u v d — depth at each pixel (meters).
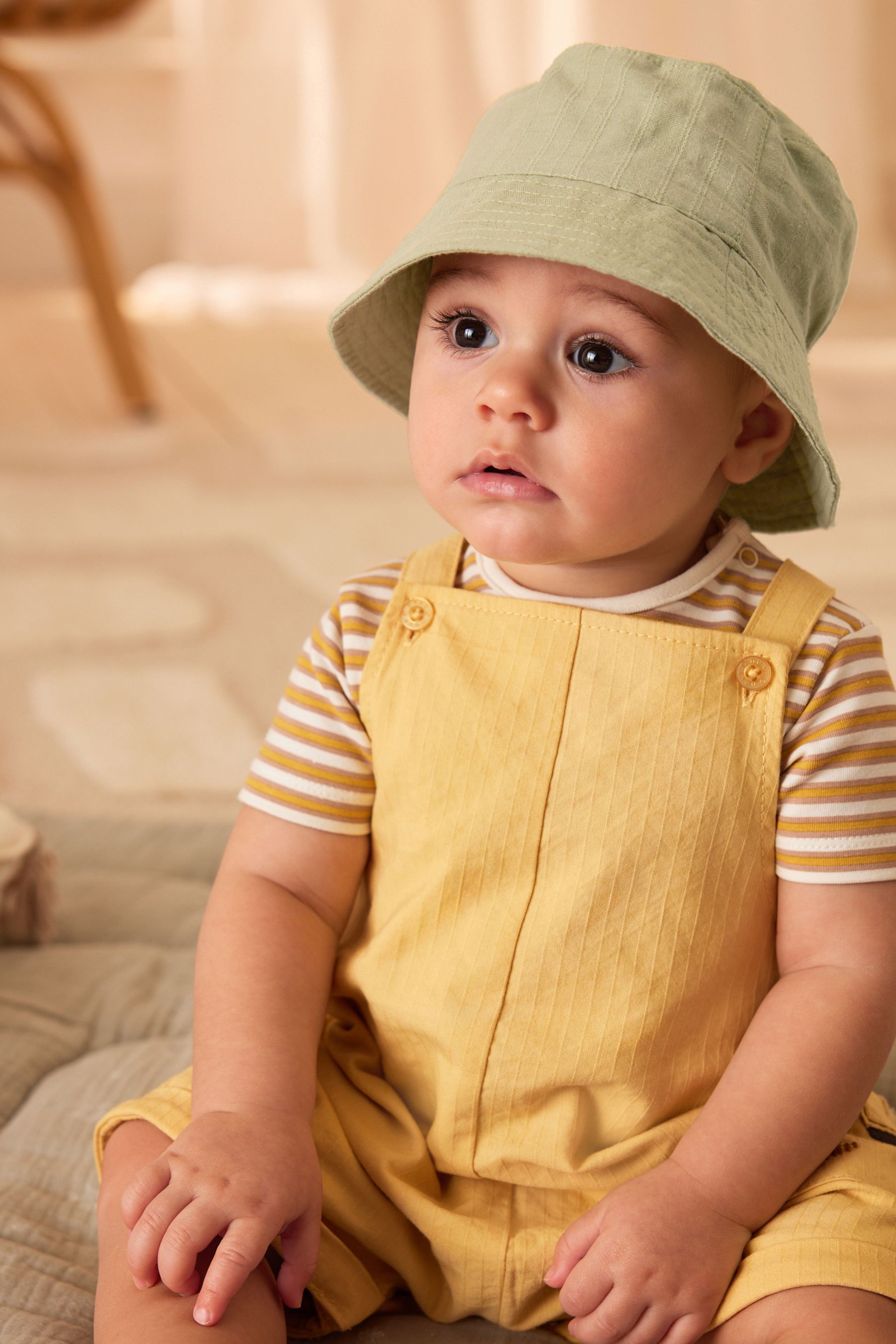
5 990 0.89
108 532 1.96
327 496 2.15
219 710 1.42
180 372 3.02
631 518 0.62
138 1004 0.88
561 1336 0.64
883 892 0.63
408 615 0.68
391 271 0.65
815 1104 0.60
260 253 3.87
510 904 0.63
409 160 3.73
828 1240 0.57
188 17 3.73
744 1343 0.57
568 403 0.61
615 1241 0.58
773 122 0.67
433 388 0.64
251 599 1.71
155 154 3.88
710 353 0.63
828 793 0.64
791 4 3.58
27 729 1.37
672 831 0.63
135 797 1.24
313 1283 0.62
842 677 0.65
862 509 2.00
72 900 1.02
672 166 0.64
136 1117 0.66
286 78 3.76
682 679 0.64
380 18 3.62
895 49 3.96
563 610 0.66
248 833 0.70
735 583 0.68
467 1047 0.63
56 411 2.67
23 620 1.63
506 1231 0.63
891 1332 0.55
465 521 0.64
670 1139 0.62
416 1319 0.66
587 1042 0.62
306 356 3.19
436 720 0.66
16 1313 0.63
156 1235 0.57
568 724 0.64
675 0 3.47
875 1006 0.62
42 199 3.82
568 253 0.60
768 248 0.65
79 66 3.73
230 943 0.67
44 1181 0.73
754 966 0.65
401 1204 0.64
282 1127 0.61
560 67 0.68
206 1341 0.56
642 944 0.62
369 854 0.70
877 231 3.82
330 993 0.70
